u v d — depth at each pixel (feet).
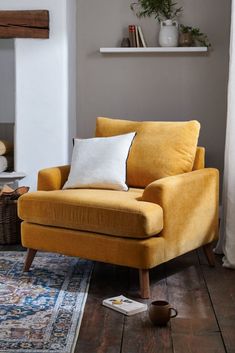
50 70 16.69
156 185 12.40
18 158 16.93
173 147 14.02
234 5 14.08
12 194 15.55
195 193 13.25
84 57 18.16
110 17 17.95
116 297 11.95
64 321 11.03
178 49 17.52
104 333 10.68
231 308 11.69
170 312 10.97
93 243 12.56
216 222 14.14
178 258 14.66
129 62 18.04
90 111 18.31
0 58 18.30
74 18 17.83
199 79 17.92
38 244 13.24
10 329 10.70
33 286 12.63
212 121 18.01
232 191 13.94
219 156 18.10
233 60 14.08
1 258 14.38
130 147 14.35
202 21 17.72
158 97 18.08
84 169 13.99
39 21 16.48
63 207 12.79
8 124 18.56
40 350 10.03
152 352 10.09
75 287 12.60
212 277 13.33
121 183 13.74
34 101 16.79
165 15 17.69
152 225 12.01
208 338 10.54
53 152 16.87
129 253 12.15
